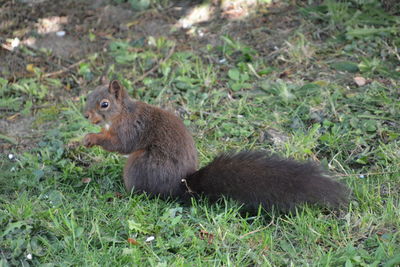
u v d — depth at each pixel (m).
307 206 8.62
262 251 7.95
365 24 14.00
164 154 9.20
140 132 9.47
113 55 13.58
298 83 12.35
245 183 8.67
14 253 7.83
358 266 7.62
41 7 15.02
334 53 13.27
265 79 12.60
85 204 8.97
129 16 14.95
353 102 11.60
